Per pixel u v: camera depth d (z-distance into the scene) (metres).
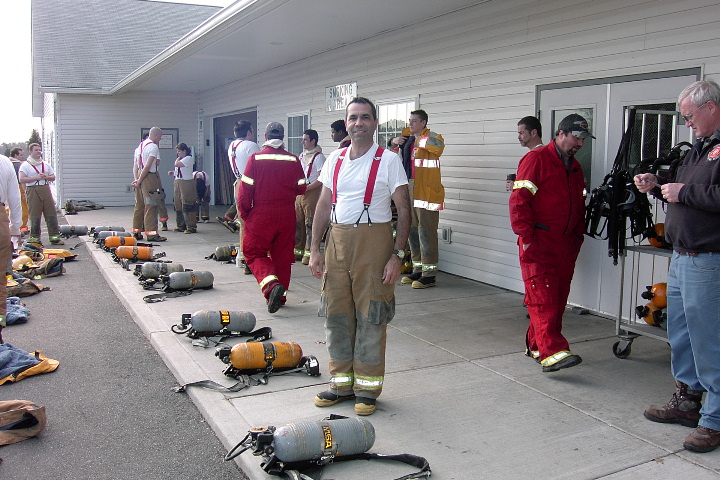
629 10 5.82
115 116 19.28
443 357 5.13
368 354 3.96
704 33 5.21
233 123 18.67
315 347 5.40
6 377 4.83
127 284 8.01
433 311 6.62
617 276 6.10
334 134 8.41
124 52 21.52
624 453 3.49
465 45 8.00
